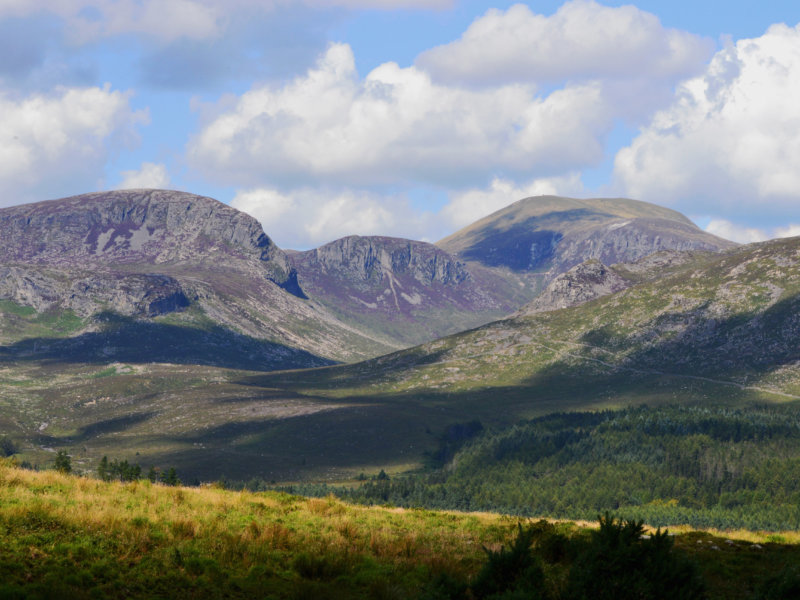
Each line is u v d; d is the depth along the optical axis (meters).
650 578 19.88
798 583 21.78
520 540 21.52
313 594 21.41
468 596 20.89
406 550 27.31
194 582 21.64
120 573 21.27
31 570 20.38
